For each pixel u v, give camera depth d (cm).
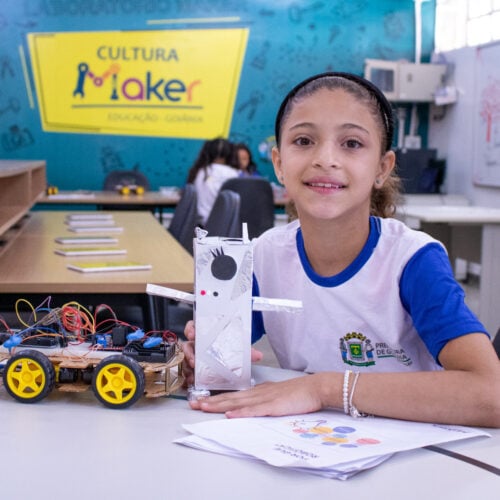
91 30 692
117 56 697
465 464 75
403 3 711
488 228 393
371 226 114
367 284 111
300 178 101
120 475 70
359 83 102
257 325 124
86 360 92
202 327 95
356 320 112
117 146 708
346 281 111
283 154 105
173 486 67
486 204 620
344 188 100
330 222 105
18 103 696
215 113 711
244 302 95
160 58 700
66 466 72
